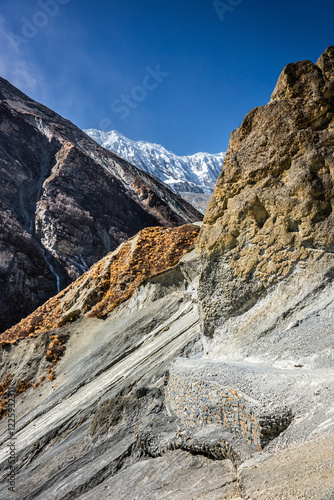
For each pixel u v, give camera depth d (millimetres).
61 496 12398
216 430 9617
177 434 10805
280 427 7520
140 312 31438
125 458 12789
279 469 5680
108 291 38000
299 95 14484
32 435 20594
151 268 38875
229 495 6016
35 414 24141
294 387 8422
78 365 28562
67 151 100188
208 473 8000
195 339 20609
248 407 8375
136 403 16438
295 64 14609
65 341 33062
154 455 11484
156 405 15523
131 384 19641
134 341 27500
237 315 15078
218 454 8656
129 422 15570
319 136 13805
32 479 15164
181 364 14961
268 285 14211
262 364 11422
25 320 40938
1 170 87375
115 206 98438
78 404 21266
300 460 5566
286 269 13672
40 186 92562
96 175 101188
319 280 12680
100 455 14234
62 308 40281
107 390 20828
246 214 15000
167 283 33969
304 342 10844
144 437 12359
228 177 15945
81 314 36562
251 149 15328
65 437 18859
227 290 15422
